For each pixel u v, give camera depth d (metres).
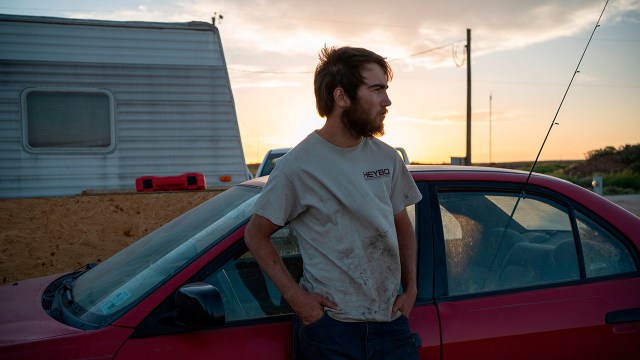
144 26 7.98
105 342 2.18
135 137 8.00
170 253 2.61
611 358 2.64
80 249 5.73
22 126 7.64
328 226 2.13
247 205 2.71
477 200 2.82
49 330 2.28
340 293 2.13
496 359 2.52
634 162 41.91
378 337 2.17
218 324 2.16
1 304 2.69
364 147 2.22
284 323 2.39
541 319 2.59
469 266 2.68
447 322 2.50
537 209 2.89
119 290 2.48
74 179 7.81
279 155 8.63
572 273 2.76
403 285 2.35
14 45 7.62
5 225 5.55
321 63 2.22
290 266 2.59
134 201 5.89
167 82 8.08
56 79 7.73
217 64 8.23
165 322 2.25
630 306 2.68
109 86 7.89
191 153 8.18
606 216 2.88
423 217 2.69
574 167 44.16
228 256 2.42
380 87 2.14
